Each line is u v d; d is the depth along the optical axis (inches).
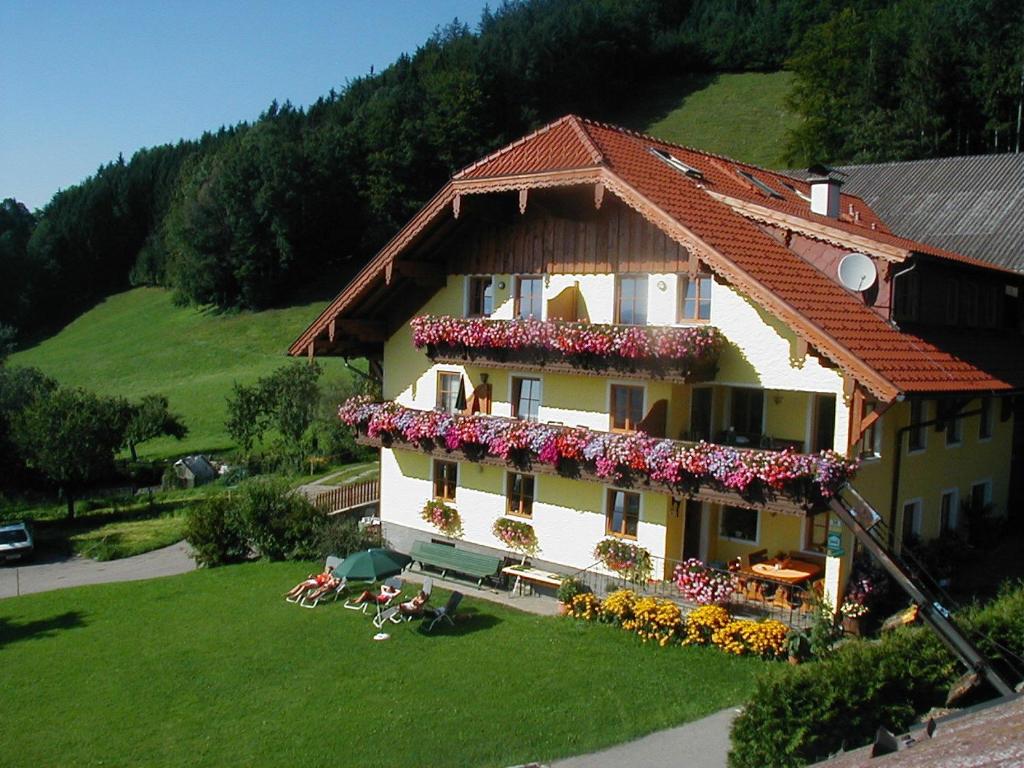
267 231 3181.6
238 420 1877.5
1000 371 808.9
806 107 2802.7
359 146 3307.1
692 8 4539.9
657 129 3693.4
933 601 550.9
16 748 618.5
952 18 2613.2
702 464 716.7
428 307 1004.6
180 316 3462.1
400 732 609.3
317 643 784.9
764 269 736.3
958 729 226.7
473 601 872.9
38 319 4301.2
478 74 3358.8
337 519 1123.3
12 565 1304.1
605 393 856.3
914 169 1508.4
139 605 936.9
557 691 657.6
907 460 799.1
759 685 522.6
